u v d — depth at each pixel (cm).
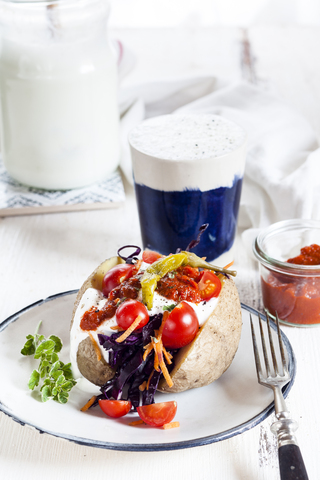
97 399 68
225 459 67
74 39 91
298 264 81
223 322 69
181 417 67
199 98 117
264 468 66
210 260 86
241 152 82
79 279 87
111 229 95
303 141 101
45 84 91
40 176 97
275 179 91
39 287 86
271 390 68
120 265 73
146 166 82
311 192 90
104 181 102
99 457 67
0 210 96
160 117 89
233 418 66
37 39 90
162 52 148
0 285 86
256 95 110
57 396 68
